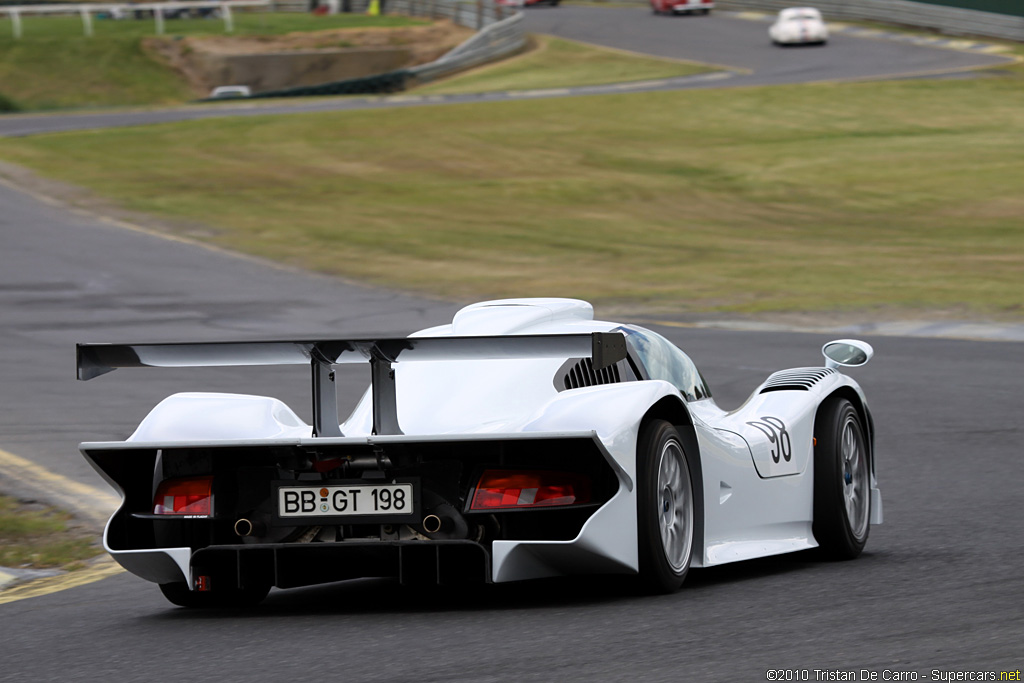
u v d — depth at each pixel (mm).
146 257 85625
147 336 58719
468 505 17062
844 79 177750
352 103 173125
